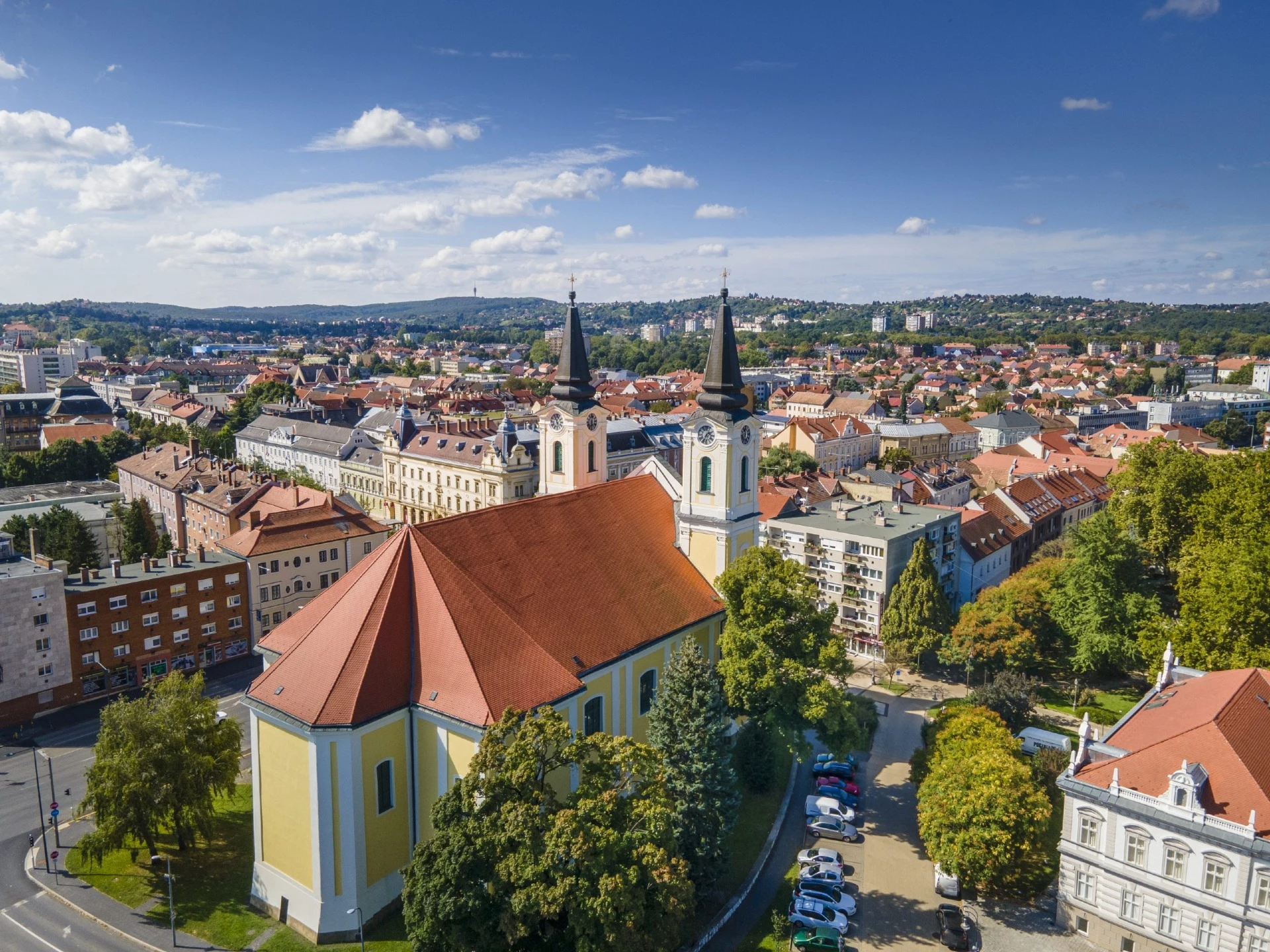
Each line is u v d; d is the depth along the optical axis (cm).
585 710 5434
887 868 5594
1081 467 16250
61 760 7081
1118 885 4781
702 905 5044
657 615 6216
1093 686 8669
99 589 8206
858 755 7188
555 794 3991
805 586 5947
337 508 10338
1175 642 6788
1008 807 5006
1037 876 5519
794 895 5216
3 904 5044
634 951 3597
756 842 5778
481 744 3962
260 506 10894
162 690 5509
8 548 8344
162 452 14512
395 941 4619
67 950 4628
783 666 5731
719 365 6606
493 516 5709
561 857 3612
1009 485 13475
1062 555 10119
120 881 5275
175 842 5700
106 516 11788
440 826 3862
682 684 5050
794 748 5728
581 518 6312
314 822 4522
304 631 5244
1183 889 4556
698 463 6762
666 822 3847
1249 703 5141
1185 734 4916
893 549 9338
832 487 13688
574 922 3562
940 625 8700
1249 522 8038
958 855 5050
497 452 13788
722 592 6028
